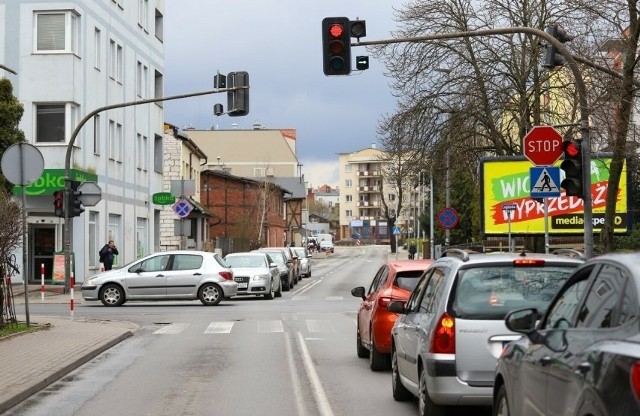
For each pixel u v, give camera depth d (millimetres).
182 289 29641
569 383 5379
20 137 25906
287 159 132375
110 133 44094
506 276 8969
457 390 8648
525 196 35438
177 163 59844
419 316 9977
